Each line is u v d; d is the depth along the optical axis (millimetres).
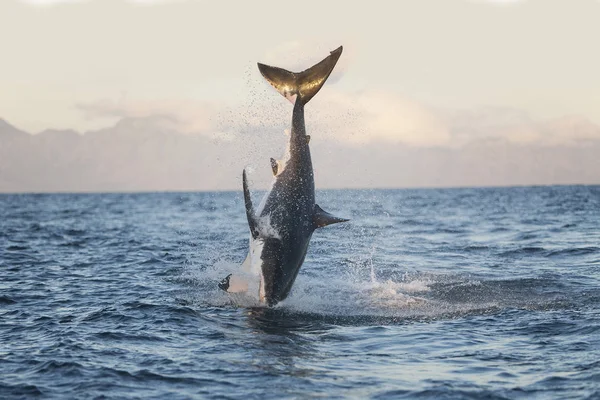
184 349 12500
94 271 23422
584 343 12664
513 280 20062
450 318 15016
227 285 15727
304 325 14344
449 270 22703
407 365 11523
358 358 11953
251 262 15773
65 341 12984
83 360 11711
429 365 11508
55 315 15547
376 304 16438
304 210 15398
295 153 15414
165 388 10328
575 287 18734
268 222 15422
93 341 13078
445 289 18422
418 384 10484
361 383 10562
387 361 11758
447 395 10000
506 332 13695
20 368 11273
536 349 12391
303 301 16438
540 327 13984
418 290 18266
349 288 18328
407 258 26484
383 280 20062
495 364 11508
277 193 15500
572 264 24391
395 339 13234
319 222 15453
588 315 14961
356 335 13570
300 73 15609
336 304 16312
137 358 11891
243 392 10156
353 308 15977
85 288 19500
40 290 19188
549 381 10523
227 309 15797
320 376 10906
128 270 23609
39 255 28891
